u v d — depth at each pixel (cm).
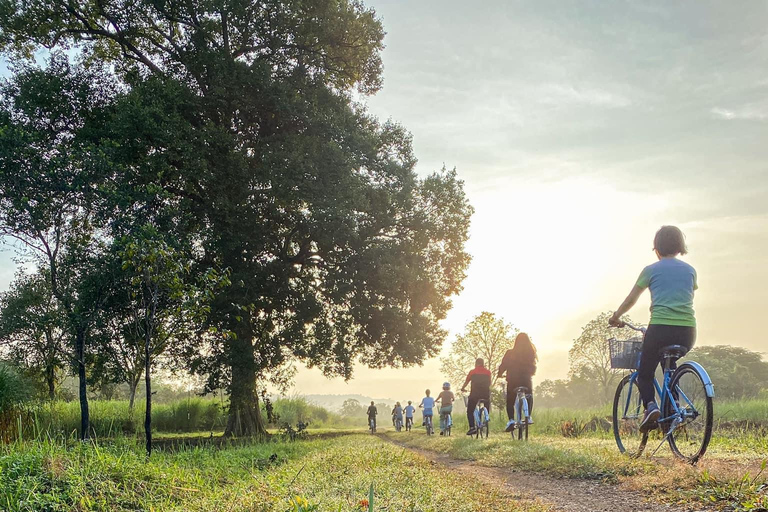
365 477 536
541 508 394
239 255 1836
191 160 1656
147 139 1648
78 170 1190
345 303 2002
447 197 2248
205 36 1892
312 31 2030
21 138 1173
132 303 922
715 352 7900
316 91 2030
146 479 492
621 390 663
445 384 1777
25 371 1376
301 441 1418
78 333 1138
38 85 1695
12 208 1121
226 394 1855
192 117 1864
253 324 1939
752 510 315
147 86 1733
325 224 1833
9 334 1338
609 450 657
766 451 606
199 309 924
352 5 2197
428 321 2194
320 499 404
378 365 2262
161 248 888
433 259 2270
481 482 540
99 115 1780
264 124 2025
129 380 1591
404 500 409
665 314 549
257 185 1856
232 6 1881
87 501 383
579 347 4184
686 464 488
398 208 2086
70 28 2053
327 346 1988
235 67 1830
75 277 1148
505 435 1416
